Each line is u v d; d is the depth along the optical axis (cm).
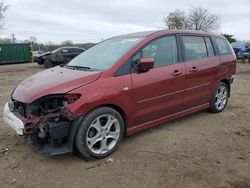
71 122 377
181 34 535
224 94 641
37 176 367
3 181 357
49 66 2097
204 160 407
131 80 432
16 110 420
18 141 474
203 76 557
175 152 432
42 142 393
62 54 2066
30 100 384
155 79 462
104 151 413
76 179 360
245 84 1077
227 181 354
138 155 422
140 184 348
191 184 347
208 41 595
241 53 2303
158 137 489
